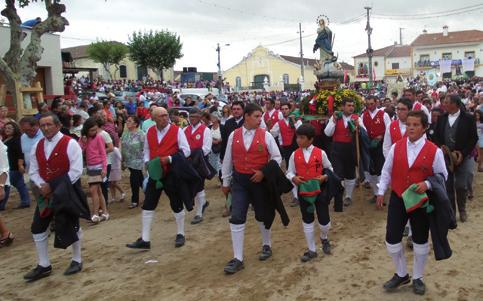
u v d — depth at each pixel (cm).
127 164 838
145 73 4950
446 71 4991
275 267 523
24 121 823
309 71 6606
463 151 623
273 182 511
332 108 857
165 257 580
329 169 541
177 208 614
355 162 753
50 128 507
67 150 509
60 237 507
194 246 616
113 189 891
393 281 448
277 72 6731
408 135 423
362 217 700
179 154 588
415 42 6241
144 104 2000
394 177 430
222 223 719
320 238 589
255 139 519
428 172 414
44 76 2141
